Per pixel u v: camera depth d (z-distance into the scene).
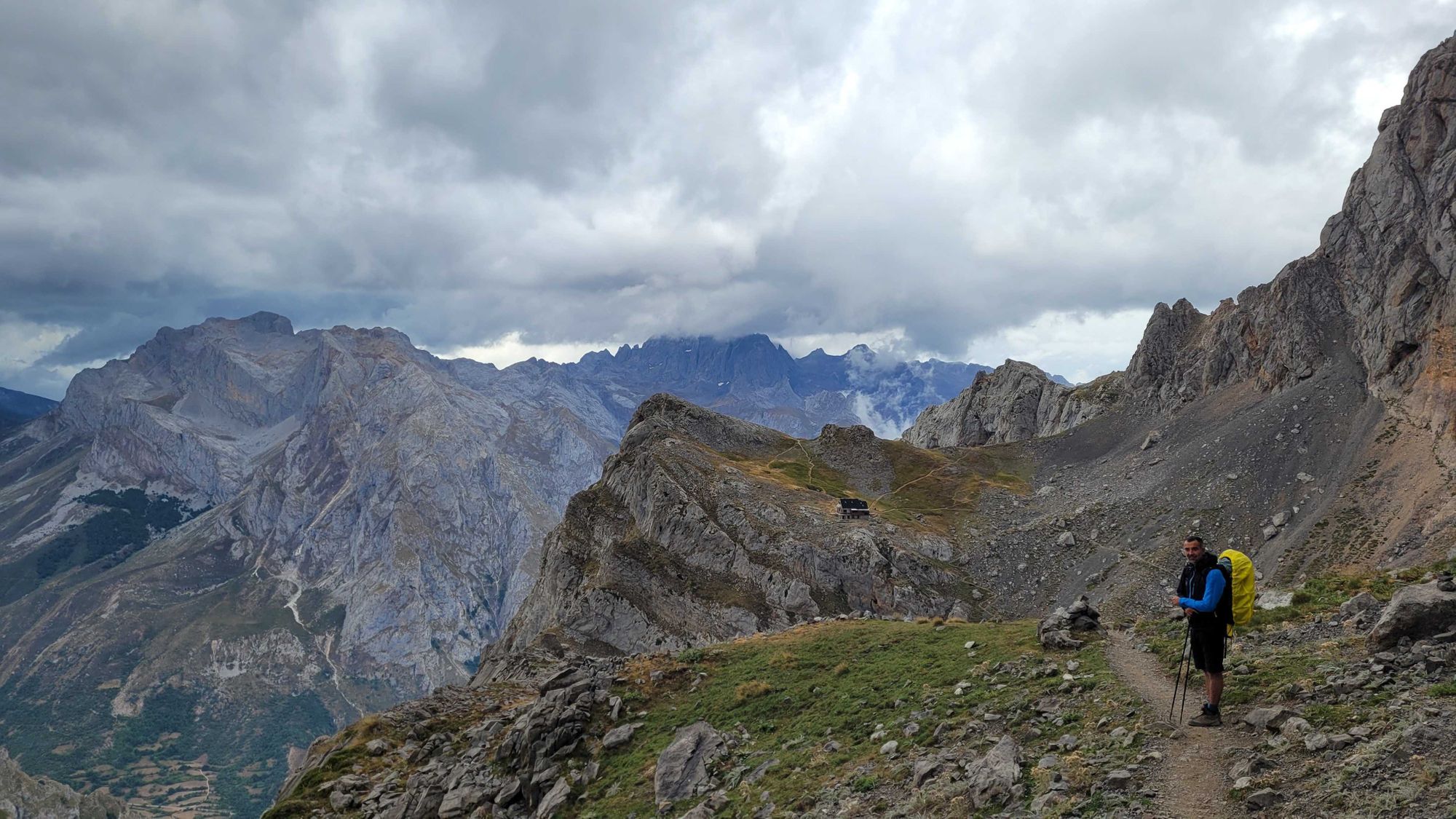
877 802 23.02
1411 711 16.44
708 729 35.16
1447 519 98.31
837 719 33.28
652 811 30.28
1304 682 20.05
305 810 43.75
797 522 148.12
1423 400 126.12
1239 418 166.50
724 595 133.00
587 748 39.25
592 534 165.88
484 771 41.69
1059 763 20.25
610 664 51.12
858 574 134.25
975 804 19.97
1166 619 35.00
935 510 178.38
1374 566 101.19
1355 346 156.62
